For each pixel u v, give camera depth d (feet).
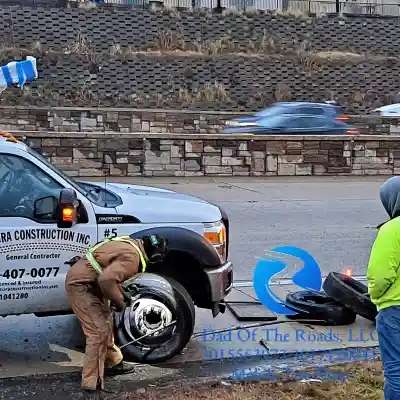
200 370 22.04
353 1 182.29
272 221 49.55
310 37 158.81
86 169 69.87
